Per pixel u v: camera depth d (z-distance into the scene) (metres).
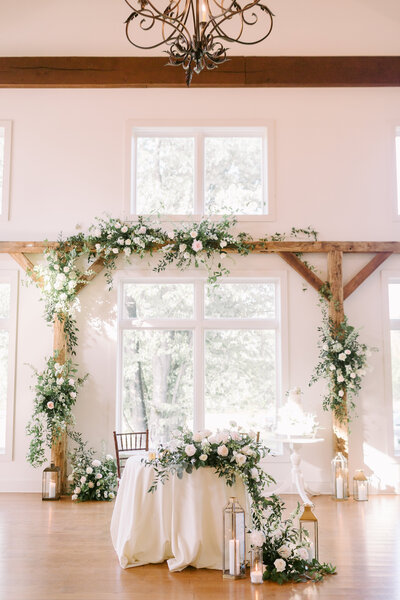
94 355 7.32
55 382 6.90
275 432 6.71
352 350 7.00
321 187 7.55
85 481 6.65
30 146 7.58
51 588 3.71
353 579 3.88
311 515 4.14
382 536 5.02
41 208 7.50
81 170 7.56
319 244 7.38
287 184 7.55
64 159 7.57
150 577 3.92
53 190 7.53
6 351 7.46
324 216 7.51
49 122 7.61
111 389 7.28
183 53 3.39
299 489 6.45
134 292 7.61
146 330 7.54
